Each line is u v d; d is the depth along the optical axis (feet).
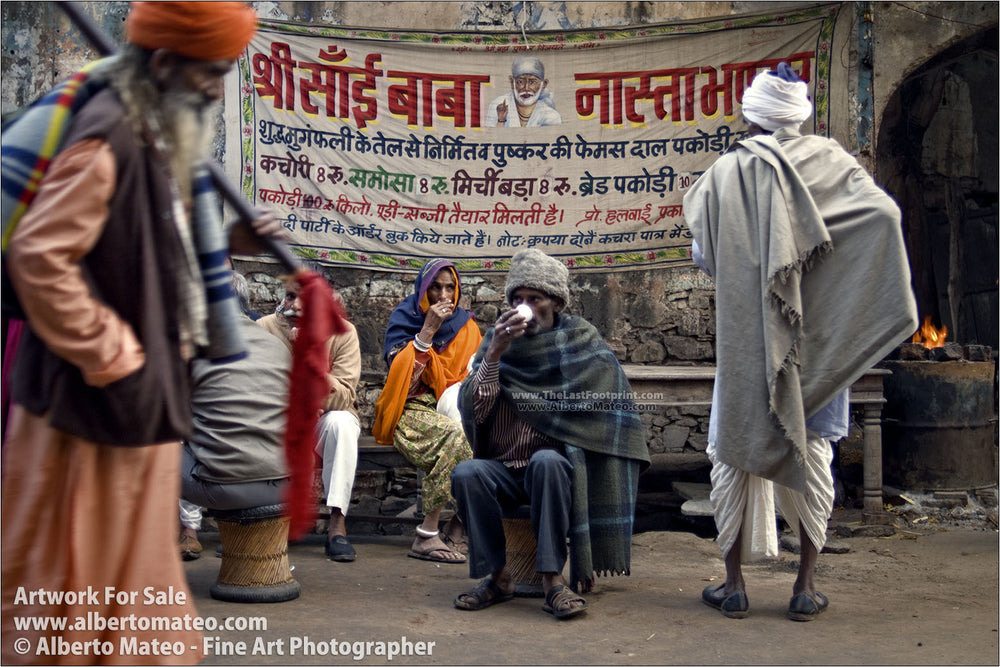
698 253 13.01
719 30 20.94
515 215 21.40
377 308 21.29
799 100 12.73
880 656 10.84
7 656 6.54
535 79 21.21
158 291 6.54
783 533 17.79
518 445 13.17
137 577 6.78
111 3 20.51
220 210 20.29
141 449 6.79
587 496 13.19
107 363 6.17
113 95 6.41
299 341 7.86
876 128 20.74
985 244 26.32
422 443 16.56
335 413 16.49
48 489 6.57
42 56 20.38
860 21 20.63
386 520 17.48
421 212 21.30
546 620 12.44
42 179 6.27
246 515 12.92
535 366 13.23
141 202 6.39
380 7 20.98
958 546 17.08
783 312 12.00
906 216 24.64
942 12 20.58
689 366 21.01
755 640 11.52
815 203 12.28
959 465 19.47
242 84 20.34
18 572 6.60
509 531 13.56
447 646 11.23
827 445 12.60
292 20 20.79
